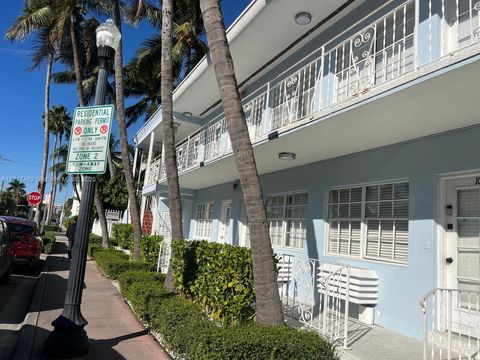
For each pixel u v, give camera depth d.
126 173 13.24
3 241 9.95
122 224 21.77
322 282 6.54
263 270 4.80
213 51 5.17
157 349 5.59
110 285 10.48
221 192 14.98
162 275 9.14
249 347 3.99
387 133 6.64
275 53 10.71
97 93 5.52
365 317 6.98
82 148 5.33
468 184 6.03
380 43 7.64
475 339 5.43
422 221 6.43
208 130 13.81
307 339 4.23
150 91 28.30
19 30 17.92
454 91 4.82
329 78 8.66
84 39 20.38
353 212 8.08
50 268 13.55
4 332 6.45
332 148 7.92
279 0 8.36
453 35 6.09
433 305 6.01
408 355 5.24
